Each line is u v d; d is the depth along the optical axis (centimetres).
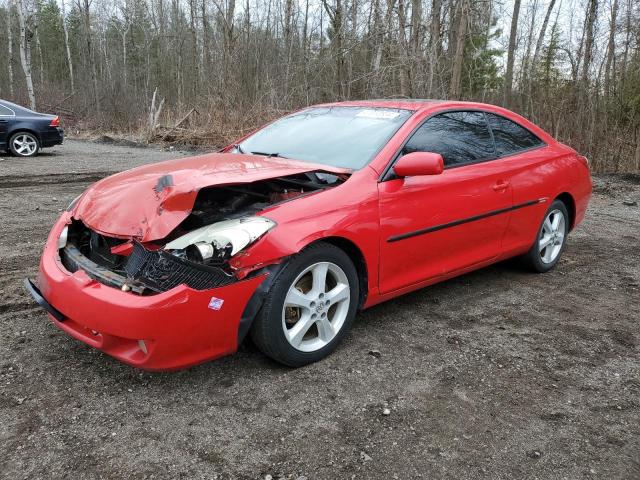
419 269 383
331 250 319
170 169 358
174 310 266
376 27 1405
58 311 305
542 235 502
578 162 528
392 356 341
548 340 373
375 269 349
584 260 561
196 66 2566
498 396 302
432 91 1288
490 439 265
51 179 934
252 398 291
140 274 288
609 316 418
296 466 242
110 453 246
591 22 1425
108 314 269
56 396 287
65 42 4378
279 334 301
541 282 489
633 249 606
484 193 416
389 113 410
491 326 392
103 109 2786
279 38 2195
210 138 1675
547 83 1469
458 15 1328
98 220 316
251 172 331
